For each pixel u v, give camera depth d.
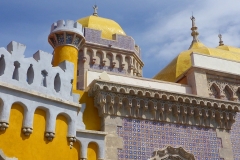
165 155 18.52
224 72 23.27
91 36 27.70
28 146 12.17
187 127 20.00
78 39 21.33
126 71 28.23
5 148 11.48
